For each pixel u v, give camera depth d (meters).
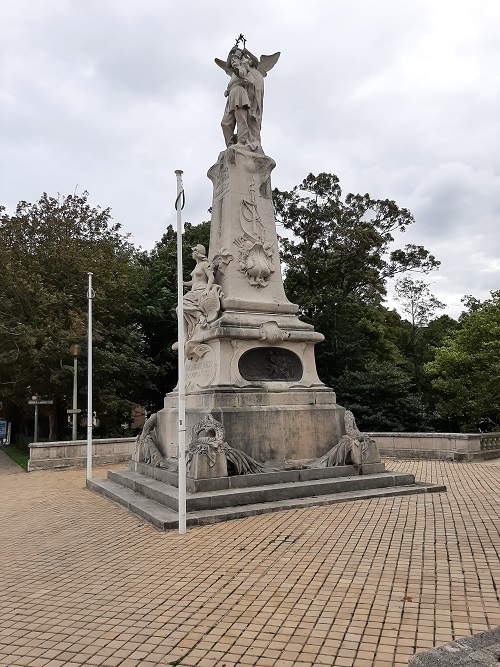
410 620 4.35
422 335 34.38
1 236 23.08
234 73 13.01
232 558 6.20
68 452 17.14
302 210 30.31
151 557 6.45
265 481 9.35
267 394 10.48
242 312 11.26
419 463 14.84
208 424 9.43
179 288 8.40
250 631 4.29
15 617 4.82
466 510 8.17
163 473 10.51
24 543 7.54
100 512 9.40
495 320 19.59
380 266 31.02
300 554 6.20
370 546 6.39
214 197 12.99
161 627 4.45
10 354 20.67
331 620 4.41
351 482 9.62
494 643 3.24
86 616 4.76
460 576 5.31
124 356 23.41
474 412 20.25
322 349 26.47
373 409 22.84
